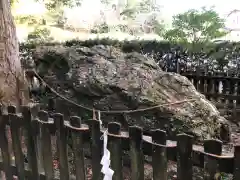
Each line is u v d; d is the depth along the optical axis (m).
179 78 4.05
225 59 6.61
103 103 3.80
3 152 3.09
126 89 3.72
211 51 6.87
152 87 3.80
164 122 3.39
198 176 2.77
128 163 2.83
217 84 5.93
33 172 2.86
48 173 2.76
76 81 4.12
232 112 5.70
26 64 5.79
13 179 3.09
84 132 2.43
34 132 2.74
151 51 8.09
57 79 4.70
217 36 7.69
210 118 3.53
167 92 3.78
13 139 2.93
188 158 1.96
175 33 7.86
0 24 4.30
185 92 3.81
